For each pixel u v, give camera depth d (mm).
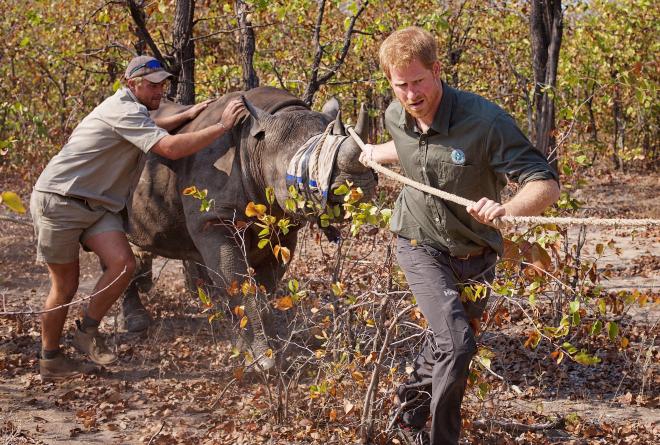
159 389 5547
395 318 4402
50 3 12258
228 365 5855
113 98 5508
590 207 15922
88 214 5430
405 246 3945
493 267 4012
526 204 3359
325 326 4895
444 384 3711
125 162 5535
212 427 4871
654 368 6172
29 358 6168
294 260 8773
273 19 11703
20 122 10695
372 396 4457
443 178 3668
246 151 5551
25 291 8312
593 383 5820
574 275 6320
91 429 4891
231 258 5621
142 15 10492
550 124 12219
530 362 6121
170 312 7480
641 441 4777
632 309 7738
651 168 22578
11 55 13102
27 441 4668
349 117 17875
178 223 6156
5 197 3045
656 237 12375
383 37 10445
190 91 9555
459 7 15852
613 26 17469
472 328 4195
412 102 3547
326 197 4816
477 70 18703
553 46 12469
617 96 19688
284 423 4801
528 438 4730
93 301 5559
